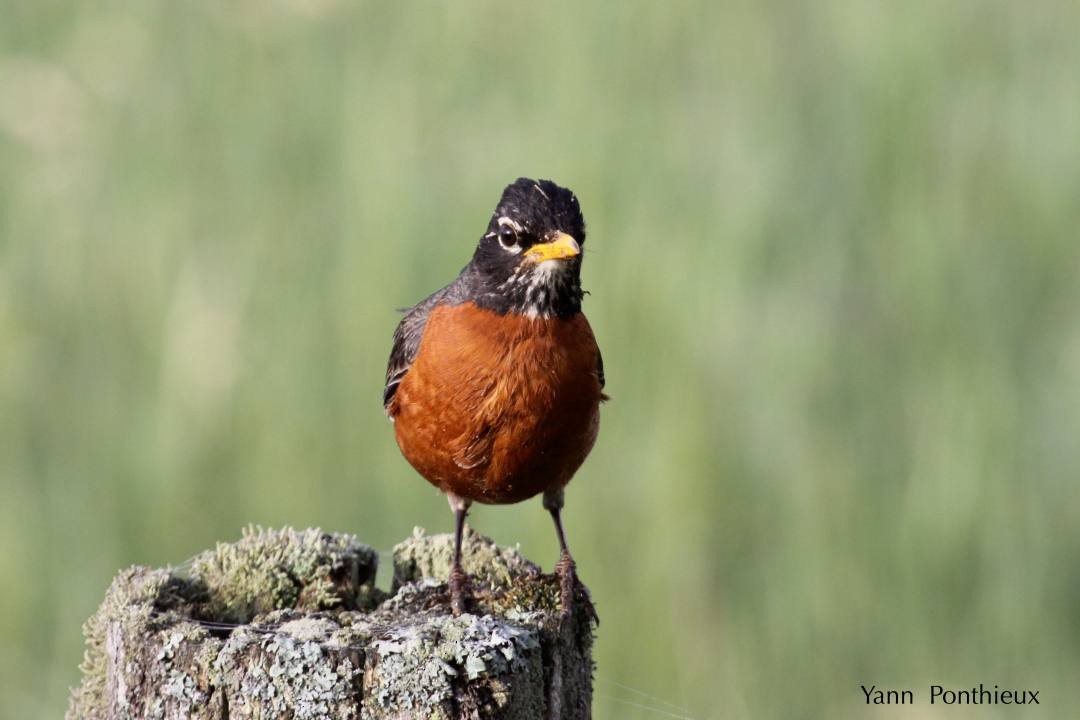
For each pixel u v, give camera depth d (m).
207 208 13.53
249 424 12.30
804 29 13.71
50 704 11.15
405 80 13.88
